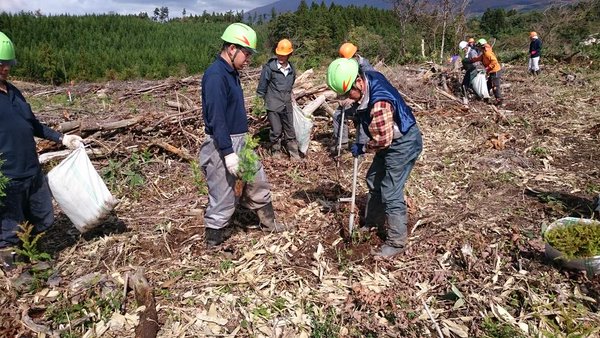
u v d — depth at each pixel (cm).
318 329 294
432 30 2081
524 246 373
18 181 329
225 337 294
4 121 316
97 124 599
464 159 580
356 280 346
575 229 342
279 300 325
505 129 711
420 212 441
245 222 428
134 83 1204
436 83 1021
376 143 328
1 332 286
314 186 513
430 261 364
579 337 259
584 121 743
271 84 590
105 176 521
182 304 321
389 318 306
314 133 712
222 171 355
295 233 407
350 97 331
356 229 394
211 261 371
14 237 343
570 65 1322
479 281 337
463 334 290
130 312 311
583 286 321
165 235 402
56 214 450
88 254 381
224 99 333
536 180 510
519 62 1470
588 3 2152
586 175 521
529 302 310
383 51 2150
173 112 709
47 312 307
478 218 423
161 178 529
